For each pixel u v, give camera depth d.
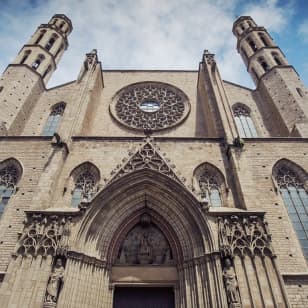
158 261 17.97
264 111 33.34
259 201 18.08
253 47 41.41
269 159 22.77
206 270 15.33
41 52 37.62
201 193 18.92
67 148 22.12
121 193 19.09
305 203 20.55
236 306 13.30
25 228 16.27
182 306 15.51
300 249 17.64
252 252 15.26
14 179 22.45
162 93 35.75
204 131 30.11
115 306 16.56
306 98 29.80
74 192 20.83
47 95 35.53
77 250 15.78
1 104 28.80
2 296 13.77
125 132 30.14
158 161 20.56
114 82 37.16
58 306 13.65
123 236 18.88
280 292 14.01
